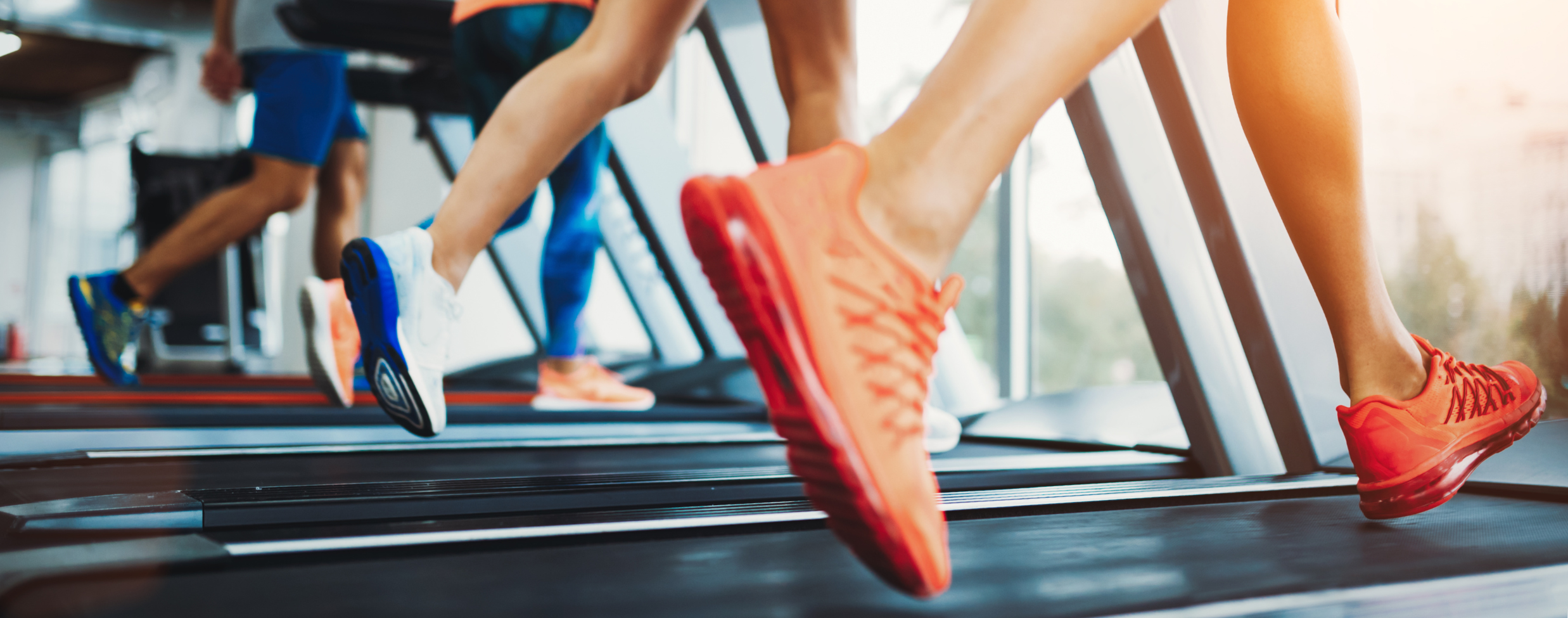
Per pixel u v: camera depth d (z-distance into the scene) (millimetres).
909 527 582
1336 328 991
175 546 767
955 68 668
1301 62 928
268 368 6945
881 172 642
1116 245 1580
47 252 10914
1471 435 963
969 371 2768
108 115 10367
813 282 589
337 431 1901
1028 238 3441
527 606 632
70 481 1268
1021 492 1140
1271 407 1497
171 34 6172
